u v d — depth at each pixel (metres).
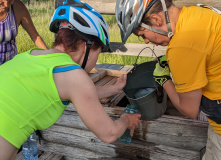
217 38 0.99
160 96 1.61
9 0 1.78
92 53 1.11
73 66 0.97
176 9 1.07
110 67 3.25
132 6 1.08
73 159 2.48
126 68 3.20
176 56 1.02
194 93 1.08
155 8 1.04
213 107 1.20
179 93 1.13
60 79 0.96
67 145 2.46
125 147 2.16
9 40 1.98
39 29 6.18
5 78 0.99
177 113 2.55
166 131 1.95
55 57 1.00
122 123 1.22
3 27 1.88
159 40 1.12
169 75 1.37
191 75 1.03
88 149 2.37
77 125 2.31
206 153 1.54
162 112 1.84
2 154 0.97
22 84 0.96
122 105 2.56
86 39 1.04
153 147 2.06
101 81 2.79
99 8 3.16
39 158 2.46
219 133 1.29
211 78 1.11
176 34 1.03
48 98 0.97
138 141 2.10
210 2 2.46
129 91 1.88
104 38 1.09
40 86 0.95
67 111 2.31
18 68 1.00
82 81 0.95
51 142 2.53
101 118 0.99
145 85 1.93
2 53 1.97
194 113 1.18
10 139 0.97
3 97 0.96
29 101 0.96
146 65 1.86
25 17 2.09
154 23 1.07
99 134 1.02
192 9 1.05
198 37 0.98
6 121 0.96
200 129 1.83
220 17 1.03
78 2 1.10
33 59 1.02
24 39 5.55
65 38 1.04
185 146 1.93
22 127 0.98
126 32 1.16
